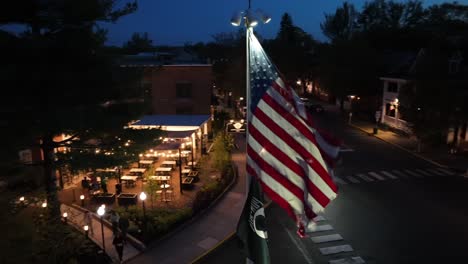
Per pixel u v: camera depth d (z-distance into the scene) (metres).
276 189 6.50
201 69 35.78
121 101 14.16
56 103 11.74
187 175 23.53
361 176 24.44
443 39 41.69
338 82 48.09
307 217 6.53
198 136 30.33
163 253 14.55
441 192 21.41
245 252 6.70
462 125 30.45
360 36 51.31
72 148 14.08
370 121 44.91
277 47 63.69
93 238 15.32
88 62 12.95
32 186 12.16
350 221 17.48
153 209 18.36
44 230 11.06
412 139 34.66
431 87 27.20
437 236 15.92
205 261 14.16
